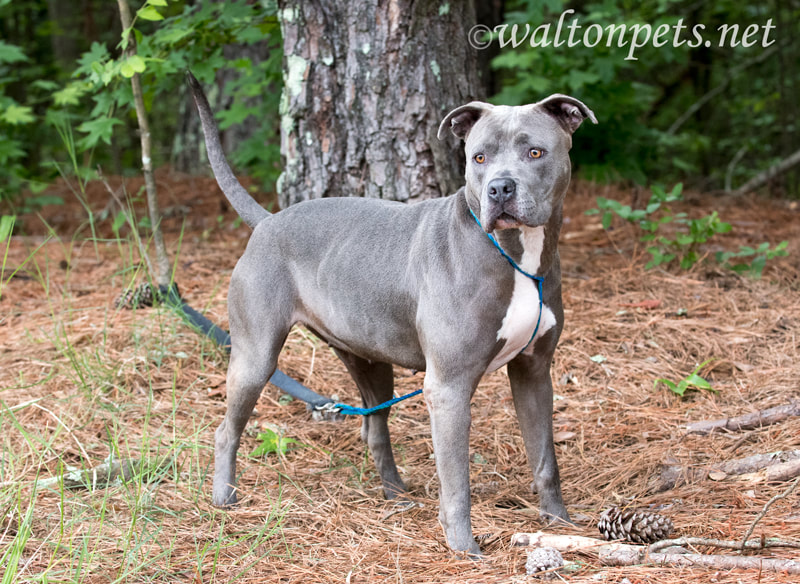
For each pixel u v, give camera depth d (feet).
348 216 10.46
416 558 8.96
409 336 9.76
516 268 8.85
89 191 28.55
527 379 9.87
